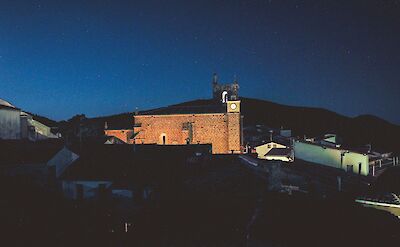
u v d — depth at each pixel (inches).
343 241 796.6
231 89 4303.6
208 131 3499.0
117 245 896.3
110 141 2716.5
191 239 770.2
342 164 2507.4
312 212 978.7
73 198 1599.4
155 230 891.4
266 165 1304.1
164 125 3575.3
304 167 2229.3
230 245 718.5
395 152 3737.7
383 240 874.8
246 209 919.0
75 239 1028.5
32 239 1047.0
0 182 1509.6
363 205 1354.6
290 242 732.7
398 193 1763.0
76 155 1844.2
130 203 1409.9
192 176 1317.7
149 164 1708.9
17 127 2541.8
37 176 1641.2
